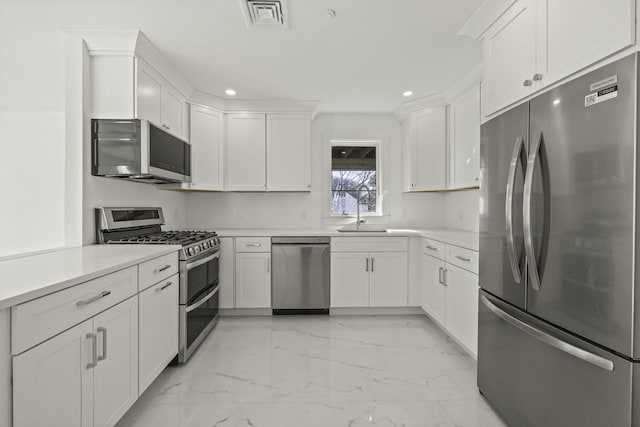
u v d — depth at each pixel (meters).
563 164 1.21
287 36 2.19
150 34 2.14
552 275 1.26
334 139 3.95
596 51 1.09
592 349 1.09
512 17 1.60
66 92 2.07
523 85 1.50
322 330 2.94
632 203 0.96
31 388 1.01
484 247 1.83
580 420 1.16
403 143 3.91
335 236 3.31
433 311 2.97
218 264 3.14
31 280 1.14
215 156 3.42
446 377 2.12
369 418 1.71
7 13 1.87
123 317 1.55
